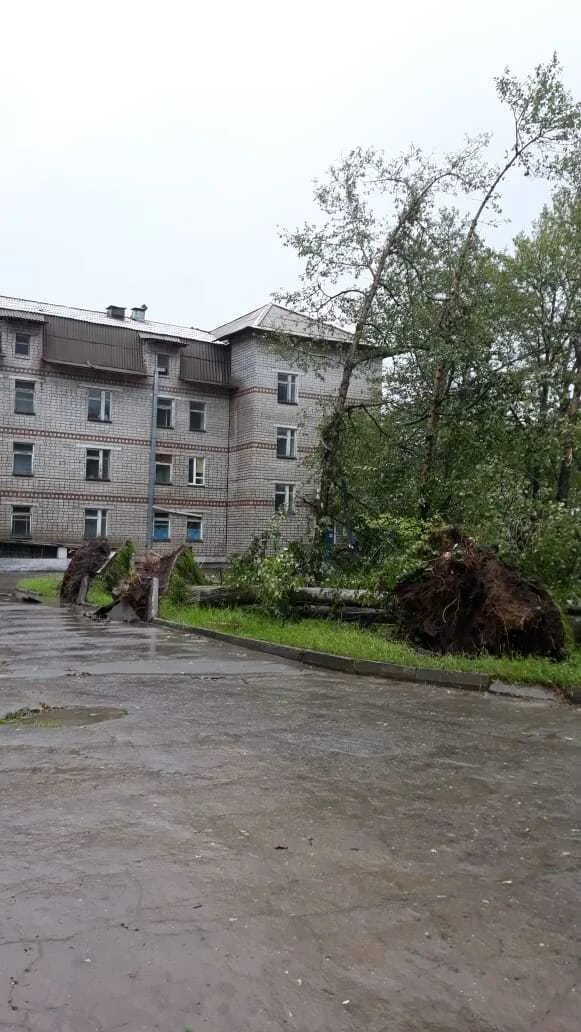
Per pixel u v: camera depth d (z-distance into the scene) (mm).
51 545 35594
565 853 3975
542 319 18828
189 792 4703
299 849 3904
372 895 3432
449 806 4656
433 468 15219
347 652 9938
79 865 3596
